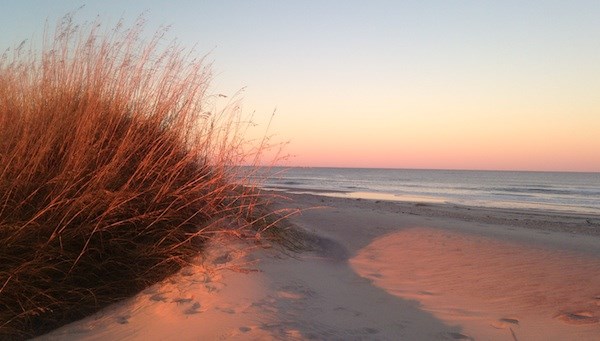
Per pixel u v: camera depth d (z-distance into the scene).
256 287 4.72
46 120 5.12
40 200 4.64
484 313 4.65
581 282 5.68
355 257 7.16
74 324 4.17
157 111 5.72
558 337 4.03
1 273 4.01
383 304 4.86
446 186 53.84
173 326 3.88
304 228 8.64
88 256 4.63
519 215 19.75
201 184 5.45
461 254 7.33
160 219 5.15
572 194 39.28
